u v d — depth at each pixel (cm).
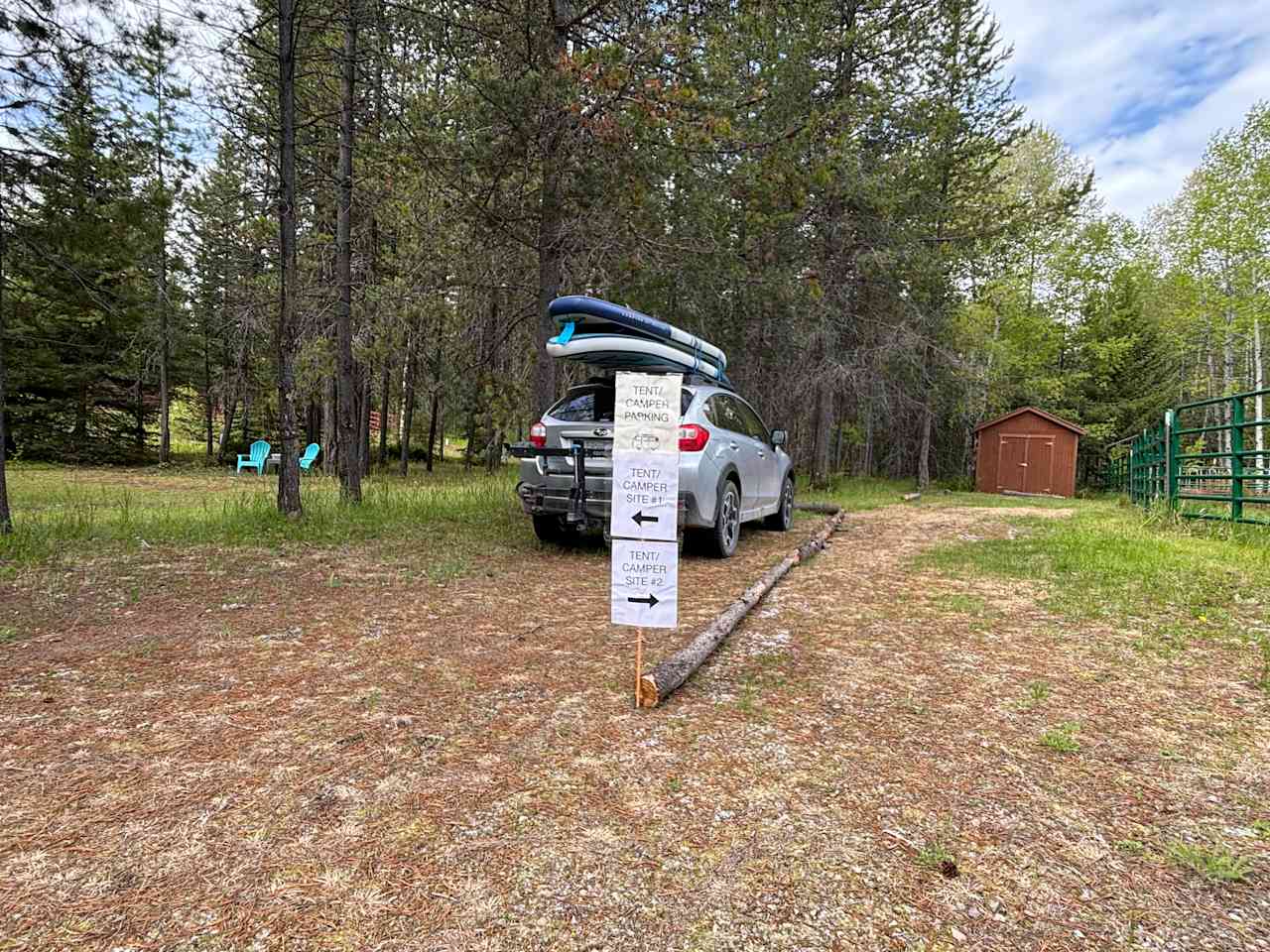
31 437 2484
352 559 638
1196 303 2636
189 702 300
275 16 773
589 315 650
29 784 228
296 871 184
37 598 475
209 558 625
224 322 1495
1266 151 2355
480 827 206
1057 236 2659
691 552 711
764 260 1479
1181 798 223
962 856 192
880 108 1456
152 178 856
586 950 155
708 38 848
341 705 299
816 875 183
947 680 333
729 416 745
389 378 1981
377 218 1127
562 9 859
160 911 167
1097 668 347
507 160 889
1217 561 580
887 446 2703
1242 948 155
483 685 324
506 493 1105
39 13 653
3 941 155
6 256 770
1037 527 927
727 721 285
